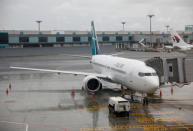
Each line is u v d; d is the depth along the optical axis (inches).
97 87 1288.1
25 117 887.1
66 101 1133.1
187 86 1521.9
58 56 3946.9
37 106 1042.7
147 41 5027.1
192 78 1182.3
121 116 893.2
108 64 1456.7
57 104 1077.1
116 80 1305.4
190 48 3484.3
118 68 1258.0
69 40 4345.5
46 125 800.9
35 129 763.4
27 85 1579.7
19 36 4001.0
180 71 1182.3
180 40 3558.1
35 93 1317.7
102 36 4603.8
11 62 3019.2
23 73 2185.0
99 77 1384.1
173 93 1310.3
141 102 1106.1
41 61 3159.5
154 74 1037.2
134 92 1288.1
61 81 1753.2
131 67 1130.7
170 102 1107.3
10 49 3954.2
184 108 1005.8
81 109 995.9
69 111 966.4
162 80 1168.2
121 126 789.9
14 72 2250.2
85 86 1275.8
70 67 2519.7
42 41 4175.7
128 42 4997.5
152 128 769.6
